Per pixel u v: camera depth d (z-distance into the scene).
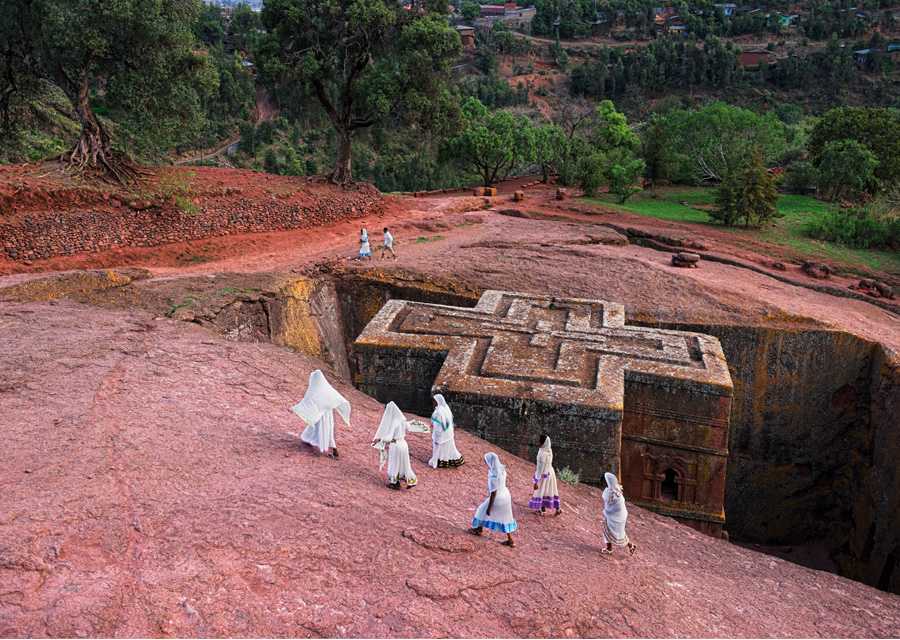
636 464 14.88
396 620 5.88
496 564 7.34
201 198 28.53
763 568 10.98
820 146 47.94
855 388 18.88
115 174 27.14
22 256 22.44
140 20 25.44
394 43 35.12
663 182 50.41
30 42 25.98
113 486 7.34
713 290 22.09
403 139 120.44
